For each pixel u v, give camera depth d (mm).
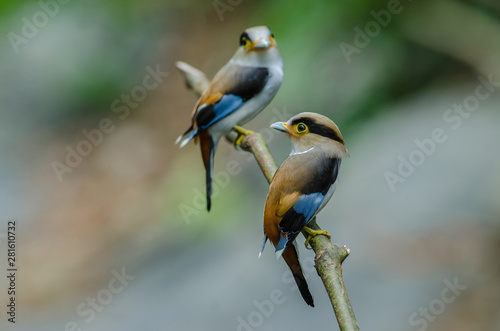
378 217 10188
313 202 5777
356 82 12227
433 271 9344
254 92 8289
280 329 9266
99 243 15758
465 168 10281
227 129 8352
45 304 13781
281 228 5719
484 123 10969
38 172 19156
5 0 18766
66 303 13484
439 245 9680
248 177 13055
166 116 20000
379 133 11648
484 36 11969
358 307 9195
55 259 15664
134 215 16609
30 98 20594
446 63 12445
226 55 19172
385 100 12250
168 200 15141
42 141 19969
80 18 20500
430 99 11898
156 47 20703
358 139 11844
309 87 12195
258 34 8320
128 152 19281
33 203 18047
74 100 20500
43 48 20391
